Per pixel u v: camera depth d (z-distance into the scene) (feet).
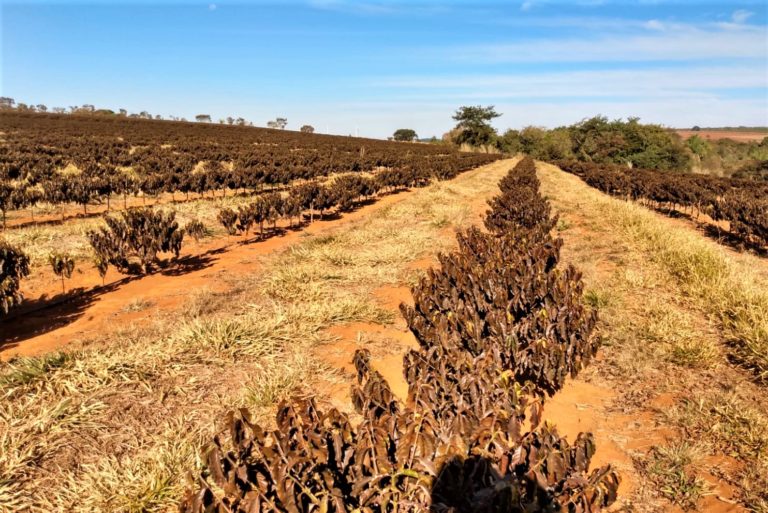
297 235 41.32
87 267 29.25
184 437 12.48
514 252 19.76
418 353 10.16
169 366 15.87
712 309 21.89
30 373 14.71
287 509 5.75
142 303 22.84
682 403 14.48
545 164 216.13
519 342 13.89
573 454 6.74
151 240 27.68
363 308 22.02
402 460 6.43
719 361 17.24
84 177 56.34
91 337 18.70
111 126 246.88
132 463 11.39
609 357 17.60
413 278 27.09
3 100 398.01
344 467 6.70
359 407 7.75
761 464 11.59
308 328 19.49
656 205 73.97
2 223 41.65
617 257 32.35
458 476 6.51
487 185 90.84
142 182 54.24
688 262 28.22
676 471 11.55
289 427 6.67
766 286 25.55
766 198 64.18
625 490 11.05
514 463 6.58
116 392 14.30
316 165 94.79
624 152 232.53
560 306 14.44
